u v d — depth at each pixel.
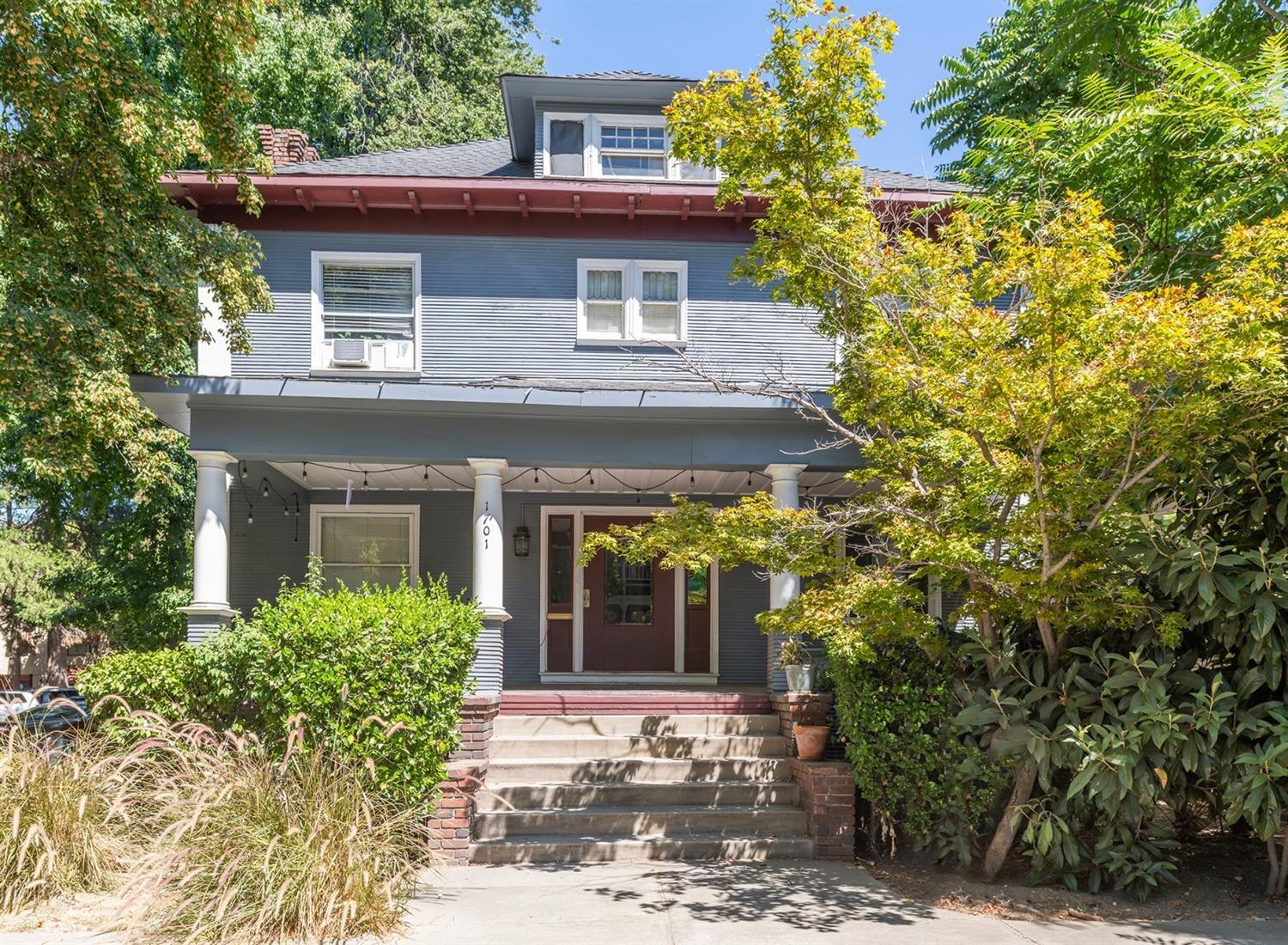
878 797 8.57
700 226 13.29
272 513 13.88
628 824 9.14
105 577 21.17
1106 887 7.87
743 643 14.37
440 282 13.00
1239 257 7.03
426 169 13.75
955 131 18.67
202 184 12.48
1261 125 9.08
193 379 10.46
